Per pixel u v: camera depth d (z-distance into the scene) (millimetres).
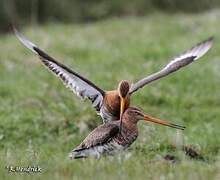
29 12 40562
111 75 21812
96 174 9875
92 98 11773
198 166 10617
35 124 16328
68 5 41688
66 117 16812
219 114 18141
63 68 11477
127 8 41594
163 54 25312
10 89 20312
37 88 20547
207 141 14430
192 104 19250
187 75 21609
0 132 15820
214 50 25016
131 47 26641
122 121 11117
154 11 41375
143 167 10453
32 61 24016
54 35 29234
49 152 13617
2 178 9914
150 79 12047
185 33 29219
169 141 13594
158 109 18578
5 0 39531
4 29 39250
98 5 41750
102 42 27641
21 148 14258
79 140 15195
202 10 40750
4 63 23891
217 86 21047
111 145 10992
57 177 9789
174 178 9797
